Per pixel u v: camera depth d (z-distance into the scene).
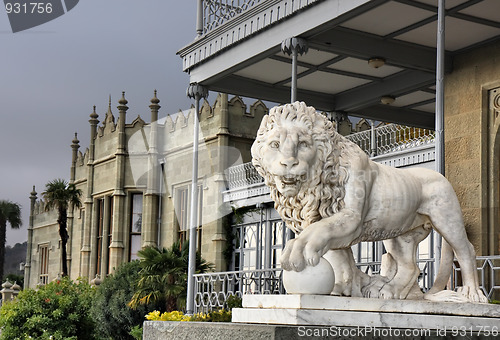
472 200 10.12
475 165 10.13
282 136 2.61
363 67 10.95
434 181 2.88
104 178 30.11
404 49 10.05
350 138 13.51
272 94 11.84
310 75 11.35
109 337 17.00
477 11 8.88
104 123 30.27
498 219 9.91
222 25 10.25
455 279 6.75
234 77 11.45
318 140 2.66
